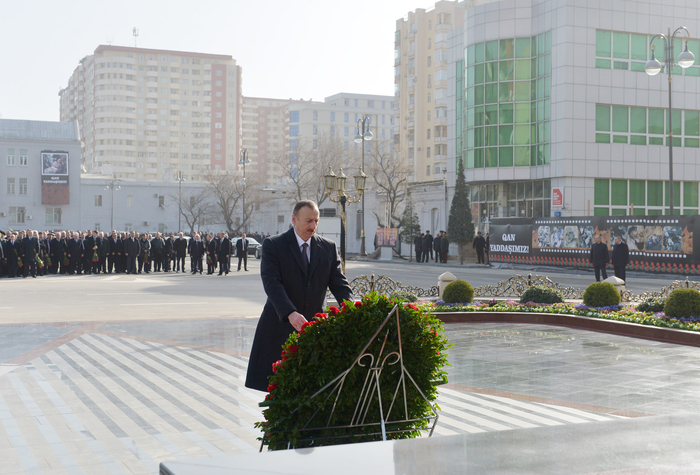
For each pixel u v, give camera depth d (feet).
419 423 11.93
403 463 7.65
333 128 443.73
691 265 81.46
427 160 262.88
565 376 26.66
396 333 11.31
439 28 252.01
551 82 123.24
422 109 264.31
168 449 16.75
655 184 127.54
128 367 27.61
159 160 447.01
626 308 43.93
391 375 11.57
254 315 45.70
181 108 451.53
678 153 127.65
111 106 433.89
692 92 128.36
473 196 141.79
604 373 27.32
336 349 11.15
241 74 470.39
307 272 15.01
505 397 22.86
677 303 38.78
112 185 246.68
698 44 128.26
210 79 456.86
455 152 151.12
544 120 124.98
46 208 239.09
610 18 122.42
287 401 11.20
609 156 122.93
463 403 21.97
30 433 18.13
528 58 127.54
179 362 28.73
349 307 11.30
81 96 502.38
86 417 19.83
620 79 123.34
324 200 208.13
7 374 26.09
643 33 124.67
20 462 15.70
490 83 130.31
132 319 43.34
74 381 24.86
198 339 35.01
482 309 45.65
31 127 242.37
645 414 20.53
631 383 25.27
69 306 51.01
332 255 15.52
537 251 103.24
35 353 30.73
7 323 41.04
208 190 246.88
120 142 437.17
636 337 37.78
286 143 454.40
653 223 86.22
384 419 11.57
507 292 61.87
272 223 239.91
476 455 7.94
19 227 236.22
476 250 121.19
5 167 234.79
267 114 574.15
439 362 11.91
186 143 453.99
